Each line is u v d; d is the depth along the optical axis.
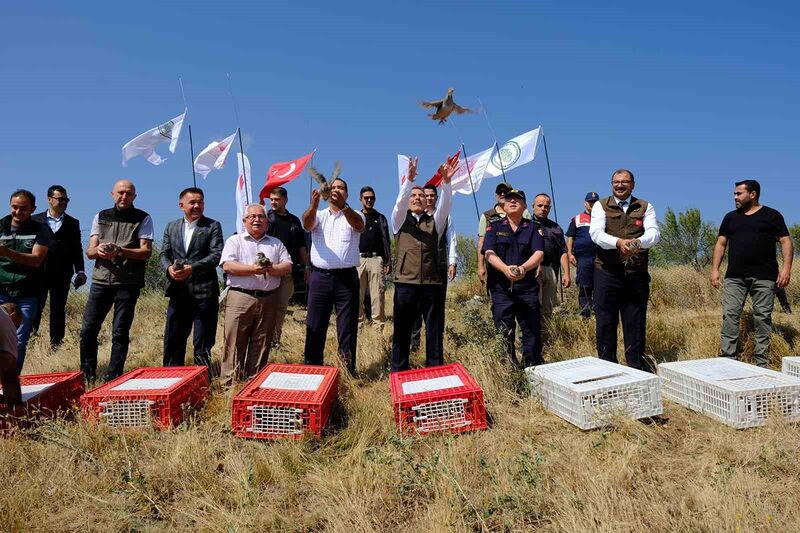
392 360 5.91
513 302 5.71
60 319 7.68
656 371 5.83
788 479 3.60
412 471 3.71
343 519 3.28
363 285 8.20
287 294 7.55
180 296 6.11
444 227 6.32
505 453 4.02
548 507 3.33
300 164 7.79
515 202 5.68
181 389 4.83
